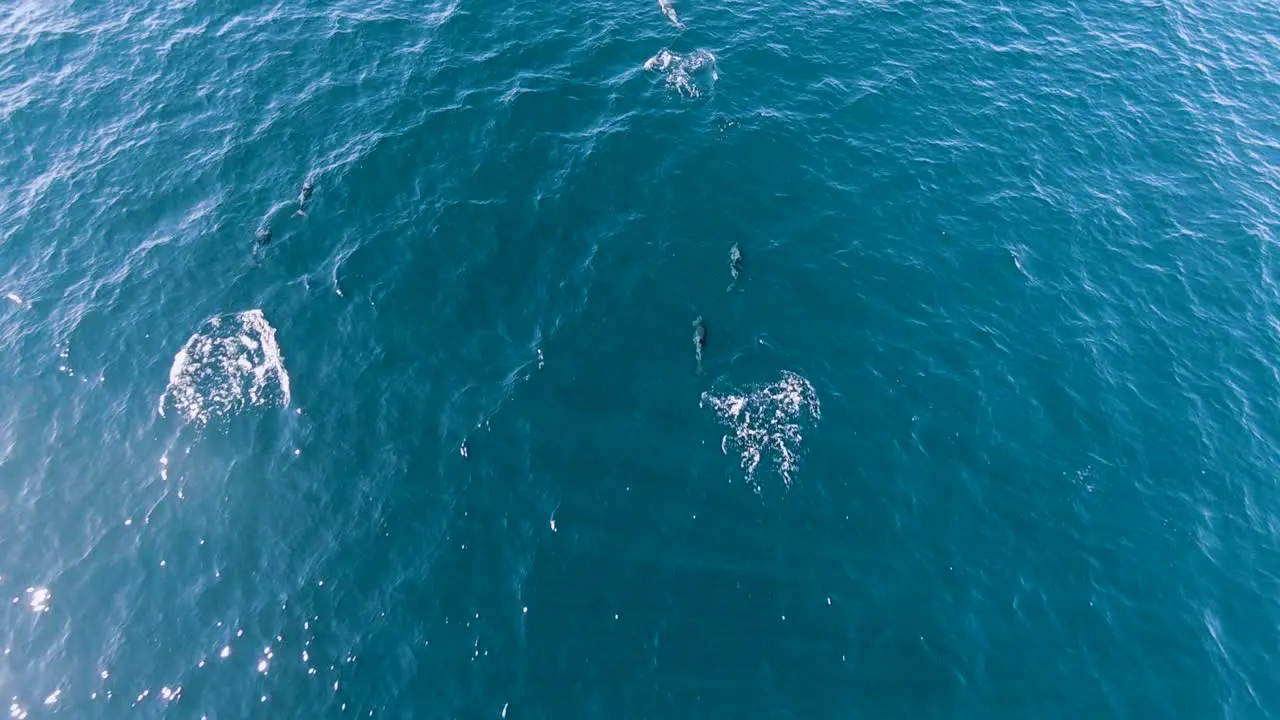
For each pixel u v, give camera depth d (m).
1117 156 41.53
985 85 44.97
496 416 30.59
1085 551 27.53
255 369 32.09
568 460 29.41
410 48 45.53
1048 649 25.30
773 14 48.75
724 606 25.97
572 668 24.75
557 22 47.22
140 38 46.72
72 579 26.97
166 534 27.95
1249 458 30.19
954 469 29.38
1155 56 47.97
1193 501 28.94
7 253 36.47
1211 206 39.41
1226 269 36.56
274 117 41.81
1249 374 32.81
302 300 34.22
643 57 45.06
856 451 29.72
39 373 32.31
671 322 33.41
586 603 26.06
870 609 25.94
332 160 39.50
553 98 42.38
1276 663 25.33
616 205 37.56
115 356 32.78
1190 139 42.81
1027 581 26.75
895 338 33.16
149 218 37.75
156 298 34.62
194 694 24.58
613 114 41.72
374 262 35.38
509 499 28.52
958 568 26.94
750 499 28.45
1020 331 33.69
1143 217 38.62
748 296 34.28
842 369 32.06
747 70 44.69
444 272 35.00
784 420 30.47
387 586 26.59
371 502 28.56
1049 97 44.56
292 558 27.34
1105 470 29.58
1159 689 24.64
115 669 25.08
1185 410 31.44
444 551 27.33
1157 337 33.88
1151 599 26.52
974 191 39.09
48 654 25.39
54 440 30.41
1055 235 37.41
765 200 38.06
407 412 30.83
